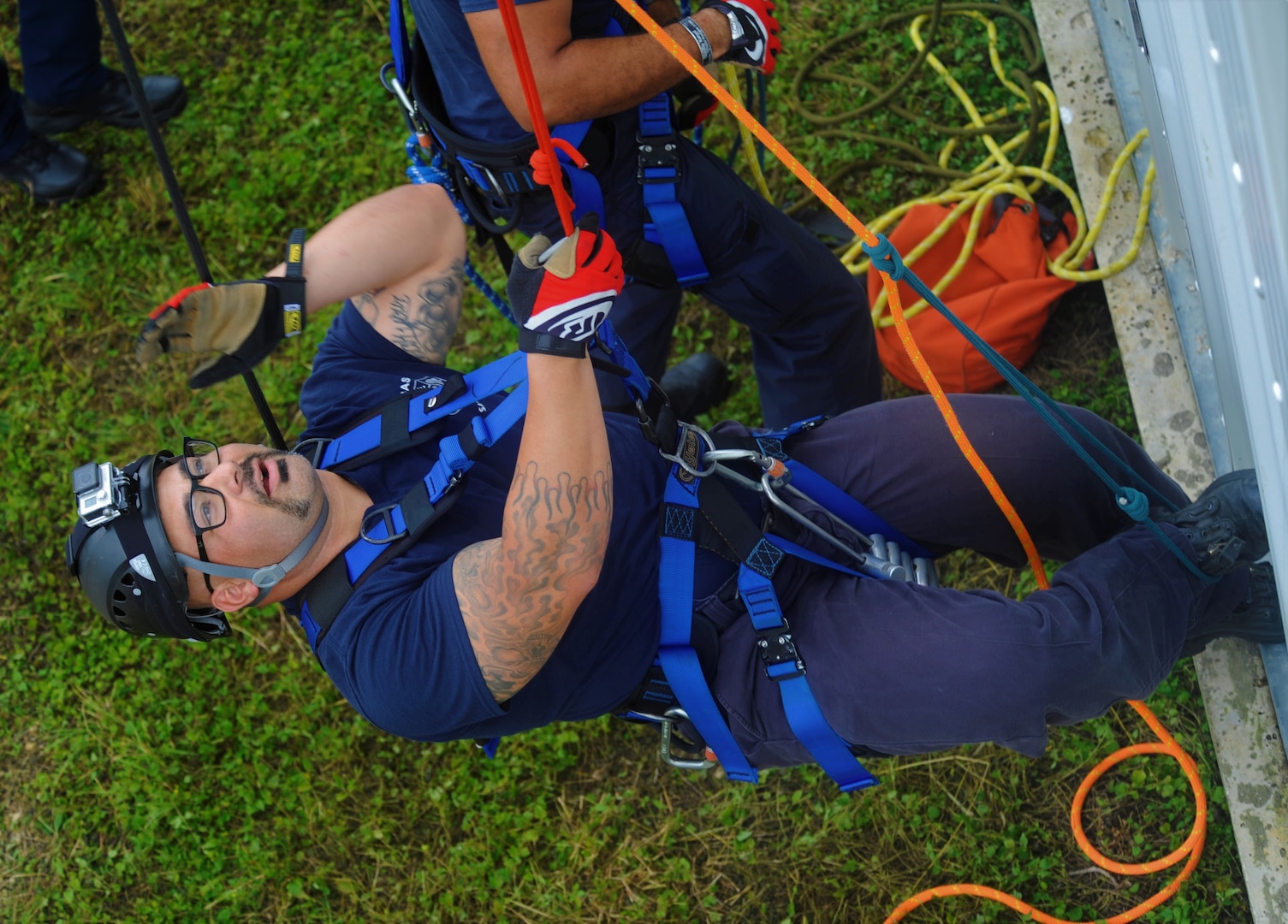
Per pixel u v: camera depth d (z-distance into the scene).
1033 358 3.16
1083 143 3.08
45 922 3.17
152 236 4.12
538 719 1.88
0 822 3.32
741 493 2.03
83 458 3.76
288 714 3.28
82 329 4.01
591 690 1.89
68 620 3.52
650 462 2.01
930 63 3.56
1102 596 1.85
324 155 4.10
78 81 4.12
